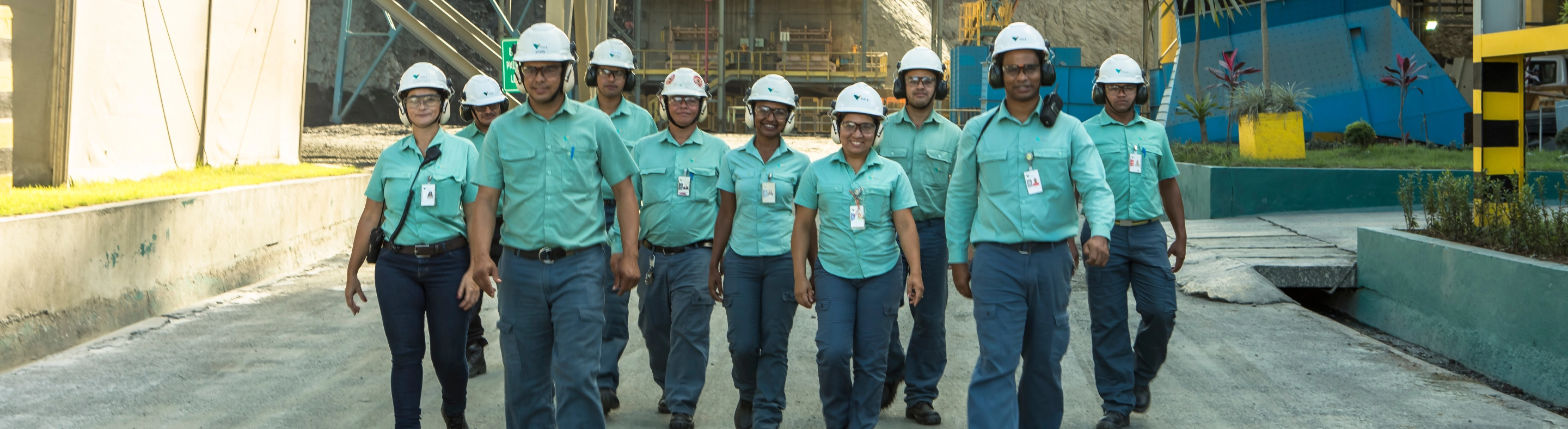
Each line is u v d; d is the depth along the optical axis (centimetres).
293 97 1495
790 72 4088
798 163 456
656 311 491
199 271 820
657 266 484
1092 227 377
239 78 1323
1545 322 557
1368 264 823
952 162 496
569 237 376
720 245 459
